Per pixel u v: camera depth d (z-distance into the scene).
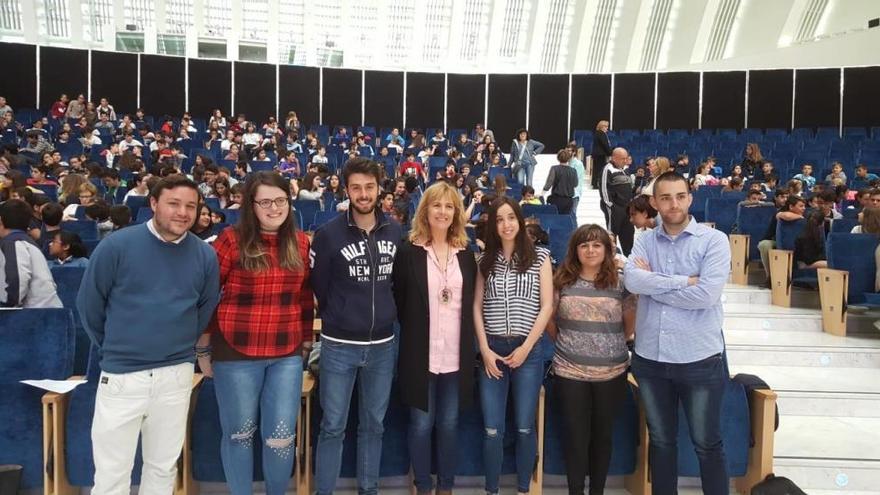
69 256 4.68
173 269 2.47
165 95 18.03
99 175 9.16
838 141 14.72
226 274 2.65
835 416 4.27
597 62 21.78
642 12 20.33
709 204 7.70
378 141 17.22
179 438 2.59
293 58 21.56
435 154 14.22
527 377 3.07
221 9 22.06
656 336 2.91
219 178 7.95
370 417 2.94
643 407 3.24
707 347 2.85
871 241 5.46
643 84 18.25
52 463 2.97
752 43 19.39
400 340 2.97
